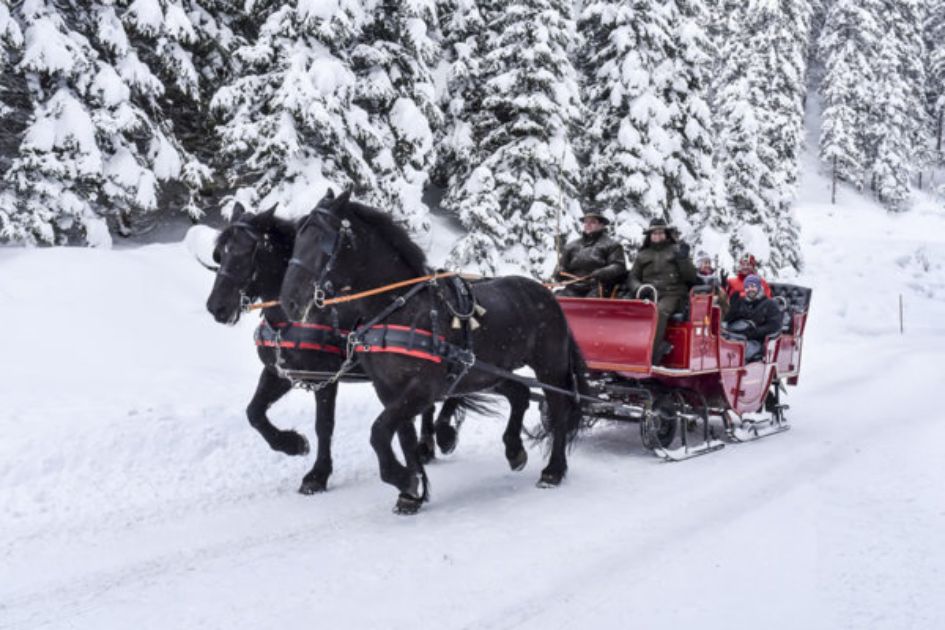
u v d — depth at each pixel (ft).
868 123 160.04
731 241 85.92
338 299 19.57
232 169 54.24
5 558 16.96
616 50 68.74
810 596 14.80
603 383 28.63
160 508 20.66
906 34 164.76
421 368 20.11
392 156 56.95
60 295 41.42
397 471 20.06
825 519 19.62
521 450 25.63
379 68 57.52
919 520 19.29
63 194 45.88
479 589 15.42
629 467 26.14
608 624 13.83
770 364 33.27
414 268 20.99
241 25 58.85
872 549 17.21
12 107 49.14
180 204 60.13
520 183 60.90
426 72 60.18
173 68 50.70
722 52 121.08
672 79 68.54
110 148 48.14
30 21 44.78
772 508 20.83
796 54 119.14
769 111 111.04
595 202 70.23
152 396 31.68
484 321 22.20
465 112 68.18
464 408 27.94
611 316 28.07
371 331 20.33
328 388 22.99
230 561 16.94
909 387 44.80
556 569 16.48
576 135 67.26
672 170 69.10
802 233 135.13
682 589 15.38
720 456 27.73
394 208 56.85
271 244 22.98
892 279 115.44
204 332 42.96
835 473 24.70
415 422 31.58
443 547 17.87
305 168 51.49
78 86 45.96
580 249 30.96
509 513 20.63
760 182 94.12
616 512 20.74
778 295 38.32
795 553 17.21
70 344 37.17
